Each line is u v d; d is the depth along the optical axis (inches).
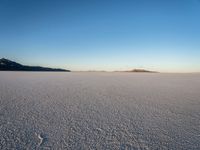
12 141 125.2
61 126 154.8
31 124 157.5
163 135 140.9
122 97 294.0
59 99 266.1
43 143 123.9
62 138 132.1
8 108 207.0
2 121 163.0
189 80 717.9
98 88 405.1
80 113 194.5
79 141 128.1
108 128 153.1
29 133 138.9
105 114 193.2
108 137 135.6
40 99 262.4
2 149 114.5
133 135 139.9
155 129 152.9
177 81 653.3
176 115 194.2
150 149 119.1
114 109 215.2
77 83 515.5
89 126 156.4
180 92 360.5
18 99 258.5
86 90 367.9
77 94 315.3
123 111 206.8
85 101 256.5
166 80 700.7
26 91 336.5
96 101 258.4
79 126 155.9
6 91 330.6
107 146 122.0
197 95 325.1
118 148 119.6
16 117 175.0
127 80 672.4
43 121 165.9
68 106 223.8
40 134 137.7
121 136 137.6
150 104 245.0
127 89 395.2
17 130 143.9
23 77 741.3
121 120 174.1
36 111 197.8
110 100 267.3
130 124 163.6
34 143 123.4
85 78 761.0
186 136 139.6
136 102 257.1
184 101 268.7
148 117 185.3
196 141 131.2
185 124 166.1
